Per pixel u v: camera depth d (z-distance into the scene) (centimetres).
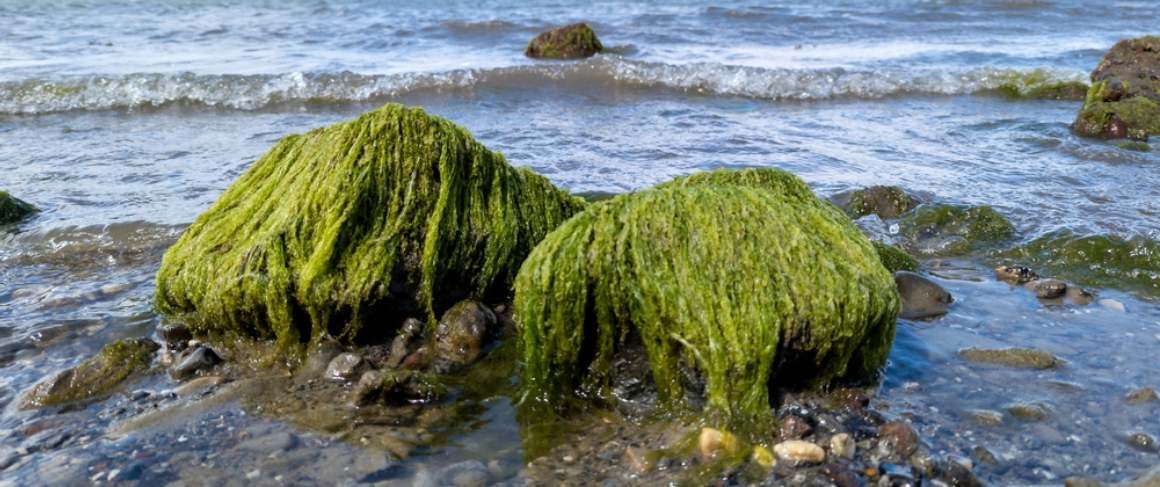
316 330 507
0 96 1337
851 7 2539
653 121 1175
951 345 511
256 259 509
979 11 2431
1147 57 1313
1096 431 412
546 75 1491
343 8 2752
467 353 505
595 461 396
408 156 539
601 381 449
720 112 1259
